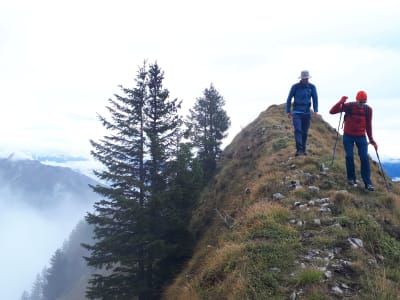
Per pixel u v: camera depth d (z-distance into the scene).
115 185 17.20
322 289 5.50
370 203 8.80
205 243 14.03
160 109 19.16
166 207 16.41
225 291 6.27
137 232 16.03
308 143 15.25
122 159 18.08
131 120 18.30
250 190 12.66
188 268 11.55
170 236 15.91
